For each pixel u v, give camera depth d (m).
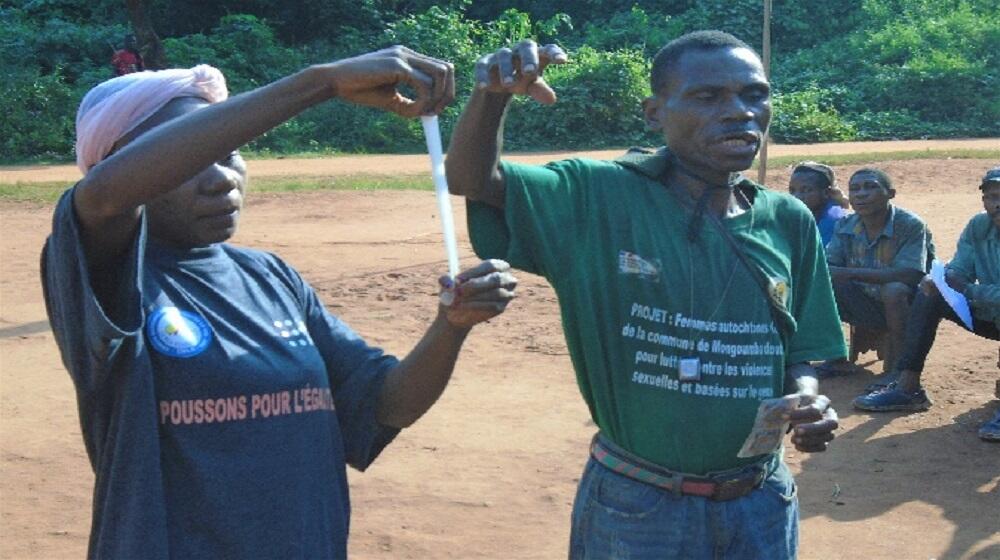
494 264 2.35
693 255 2.87
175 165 2.11
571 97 25.38
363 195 15.10
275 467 2.40
